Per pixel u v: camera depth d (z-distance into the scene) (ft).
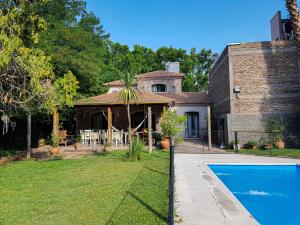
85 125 75.77
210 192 25.66
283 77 61.41
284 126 58.44
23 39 40.09
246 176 38.93
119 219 18.16
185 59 152.46
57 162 43.88
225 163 41.75
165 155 48.62
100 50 107.45
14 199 23.08
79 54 72.69
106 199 22.68
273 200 27.91
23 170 37.14
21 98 36.35
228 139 61.93
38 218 18.56
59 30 70.33
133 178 30.35
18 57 32.65
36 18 39.58
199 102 87.61
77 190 25.68
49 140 76.59
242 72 62.75
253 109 61.57
